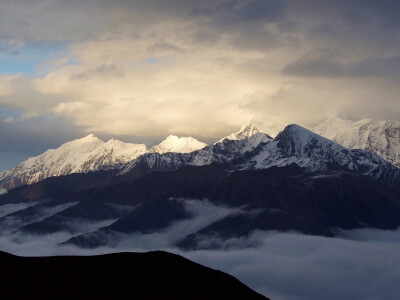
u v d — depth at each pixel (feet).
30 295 500.33
